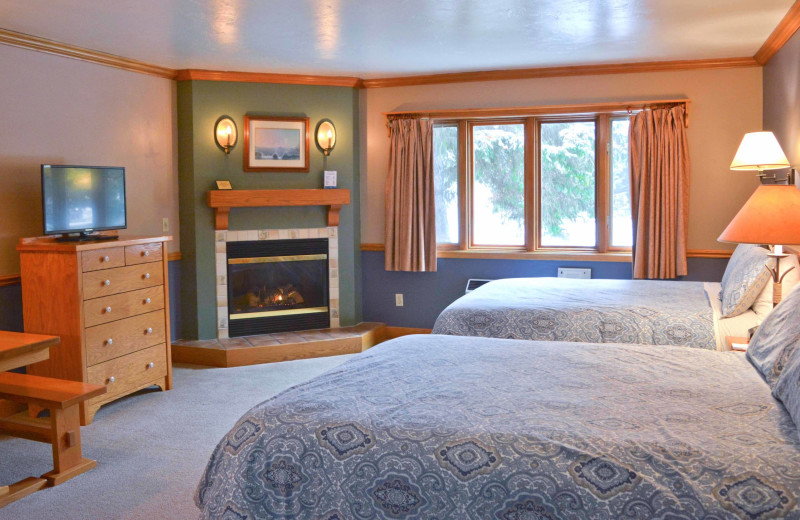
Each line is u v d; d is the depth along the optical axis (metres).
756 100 5.38
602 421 1.97
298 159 5.97
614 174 5.82
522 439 1.87
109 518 2.91
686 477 1.69
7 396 3.46
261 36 4.48
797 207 3.14
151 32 4.34
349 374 2.51
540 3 3.76
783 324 2.43
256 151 5.85
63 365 4.12
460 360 2.70
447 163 6.20
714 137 5.48
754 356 2.57
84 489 3.21
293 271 6.13
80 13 3.86
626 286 4.74
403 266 6.12
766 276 3.57
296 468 1.99
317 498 1.95
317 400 2.21
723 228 5.52
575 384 2.35
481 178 6.16
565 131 5.92
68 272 4.04
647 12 3.97
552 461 1.80
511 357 2.74
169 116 5.67
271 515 1.97
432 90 6.06
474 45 4.84
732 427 1.91
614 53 5.16
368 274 6.41
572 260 5.90
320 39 4.59
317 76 5.95
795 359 2.08
